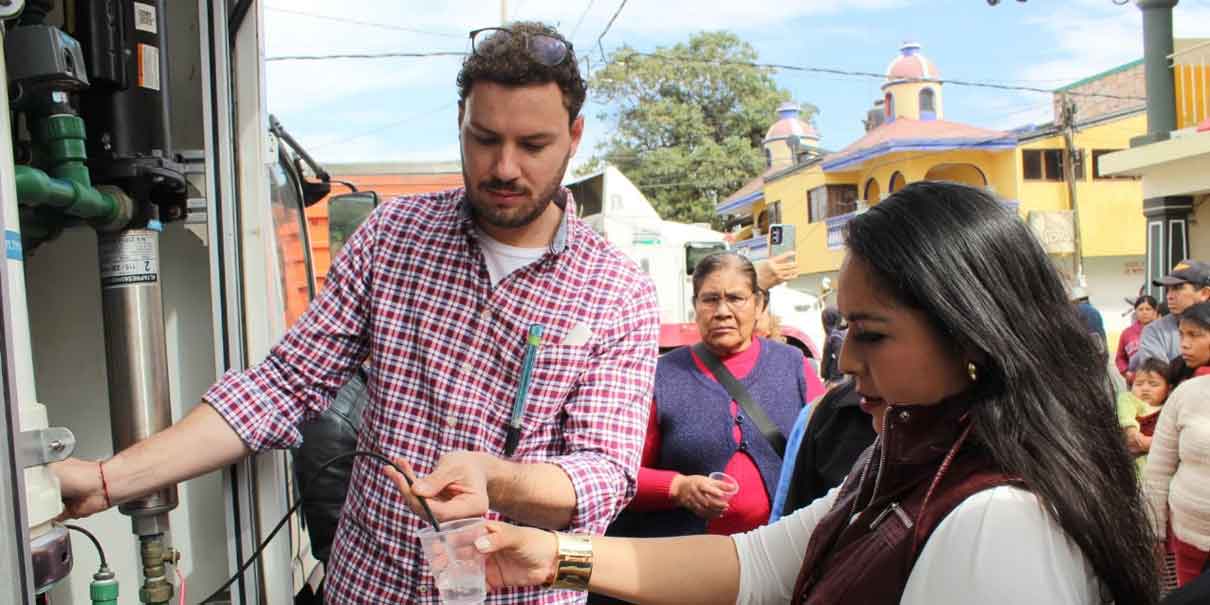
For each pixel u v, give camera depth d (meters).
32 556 1.28
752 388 3.36
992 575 1.13
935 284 1.20
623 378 2.06
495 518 1.99
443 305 2.01
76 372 2.32
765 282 4.40
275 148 3.07
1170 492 4.03
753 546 1.72
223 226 2.15
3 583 1.12
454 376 1.99
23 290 1.36
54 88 1.66
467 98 1.93
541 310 2.02
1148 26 13.35
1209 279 6.82
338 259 2.11
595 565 1.66
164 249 2.45
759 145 35.88
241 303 2.20
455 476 1.63
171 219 2.05
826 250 26.53
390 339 2.02
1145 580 1.23
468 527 1.58
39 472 1.35
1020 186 23.67
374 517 1.99
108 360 1.92
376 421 2.03
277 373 2.00
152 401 1.93
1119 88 25.27
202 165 2.22
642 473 3.18
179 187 2.03
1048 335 1.21
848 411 2.71
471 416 1.98
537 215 1.94
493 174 1.88
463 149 1.97
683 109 34.50
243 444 1.93
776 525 1.75
